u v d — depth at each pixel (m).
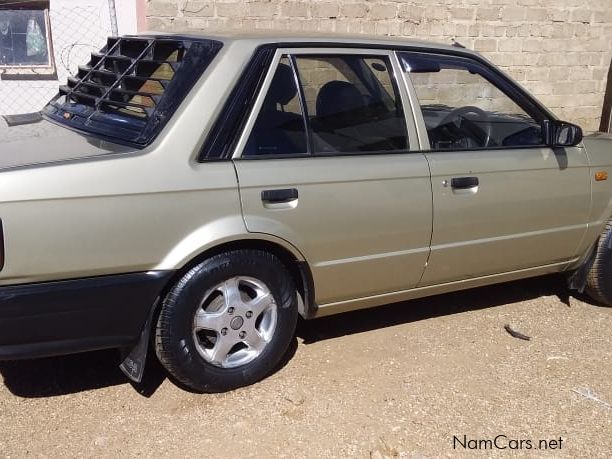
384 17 7.84
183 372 3.41
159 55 3.73
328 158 3.63
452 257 4.13
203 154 3.29
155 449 3.15
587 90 9.34
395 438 3.32
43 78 6.74
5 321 2.97
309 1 7.42
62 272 3.03
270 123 3.50
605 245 4.75
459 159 4.04
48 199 2.96
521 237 4.36
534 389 3.82
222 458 3.11
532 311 4.84
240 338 3.54
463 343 4.30
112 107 3.65
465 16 8.30
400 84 3.95
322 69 3.72
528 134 4.42
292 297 3.67
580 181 4.52
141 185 3.12
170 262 3.22
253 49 3.49
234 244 3.43
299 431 3.33
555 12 8.77
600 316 4.82
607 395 3.80
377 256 3.85
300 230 3.54
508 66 8.75
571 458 3.26
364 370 3.91
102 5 6.73
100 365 3.84
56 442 3.17
